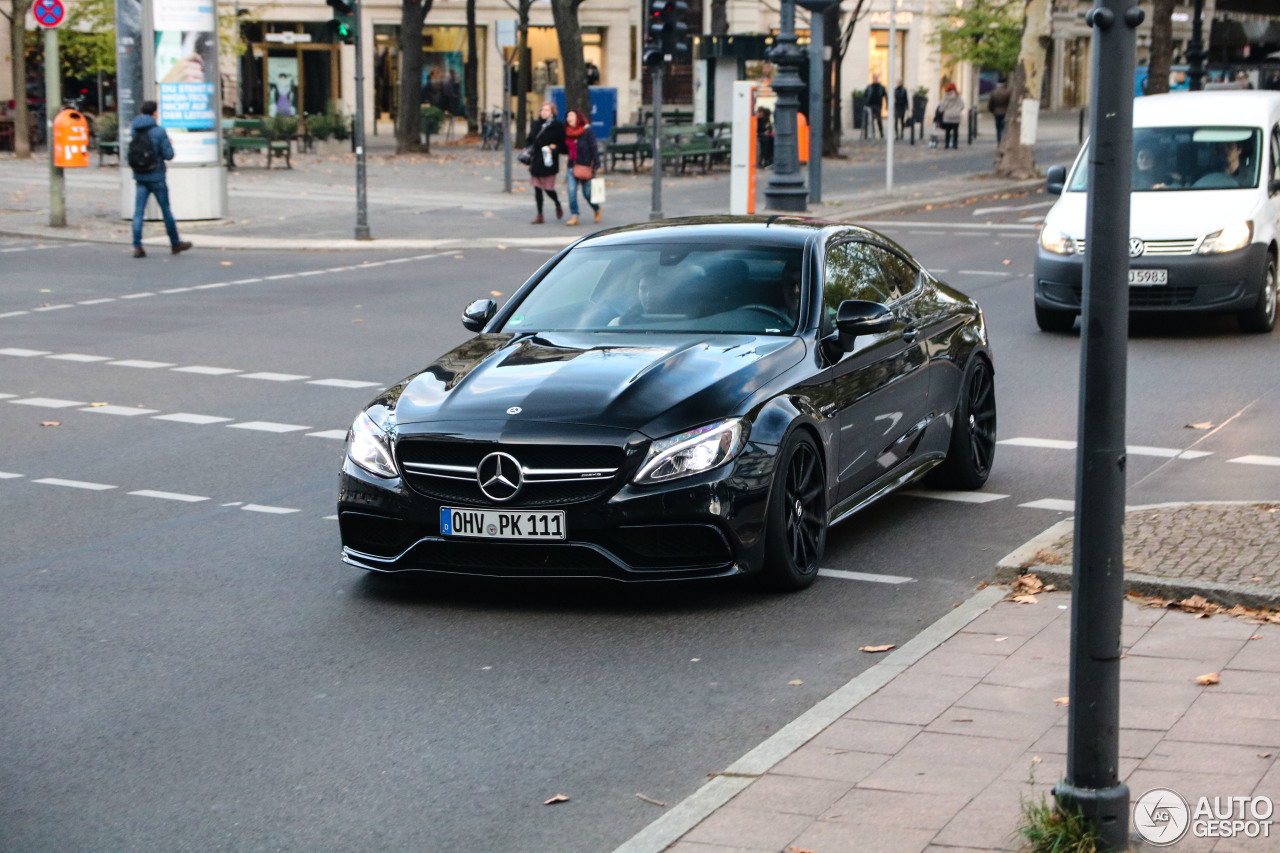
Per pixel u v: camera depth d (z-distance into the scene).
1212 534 7.29
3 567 7.77
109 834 4.66
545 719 5.60
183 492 9.40
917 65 67.56
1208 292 14.58
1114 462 3.98
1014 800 4.54
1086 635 4.03
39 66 48.41
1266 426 10.79
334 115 47.66
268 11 55.81
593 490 6.66
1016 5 49.81
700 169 40.66
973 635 6.22
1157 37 39.09
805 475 7.21
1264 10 39.66
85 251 23.78
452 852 4.50
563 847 4.52
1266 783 4.58
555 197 27.16
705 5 59.91
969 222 27.80
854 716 5.36
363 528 7.08
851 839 4.32
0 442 10.90
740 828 4.45
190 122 27.11
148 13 26.67
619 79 59.81
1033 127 37.28
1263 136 15.52
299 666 6.22
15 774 5.15
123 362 14.28
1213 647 5.90
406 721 5.59
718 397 6.89
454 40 58.31
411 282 20.20
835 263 8.25
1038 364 13.70
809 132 31.05
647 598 7.11
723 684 5.94
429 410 7.00
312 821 4.74
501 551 6.77
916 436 8.48
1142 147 15.73
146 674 6.14
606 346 7.50
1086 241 3.99
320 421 11.60
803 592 7.17
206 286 19.88
